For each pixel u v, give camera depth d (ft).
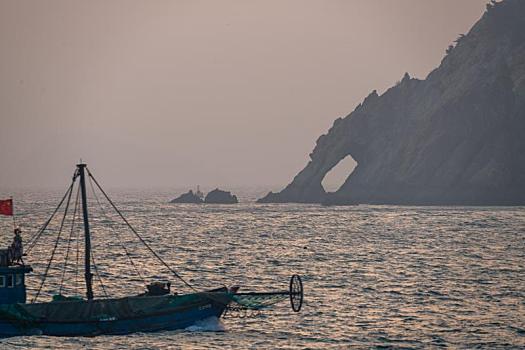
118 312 625.00
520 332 650.43
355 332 648.38
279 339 622.13
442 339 626.64
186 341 609.83
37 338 615.16
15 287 638.12
